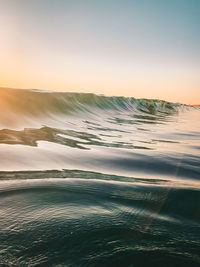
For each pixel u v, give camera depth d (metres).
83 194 3.65
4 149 5.81
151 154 7.23
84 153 6.58
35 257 2.09
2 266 1.95
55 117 14.77
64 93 24.92
